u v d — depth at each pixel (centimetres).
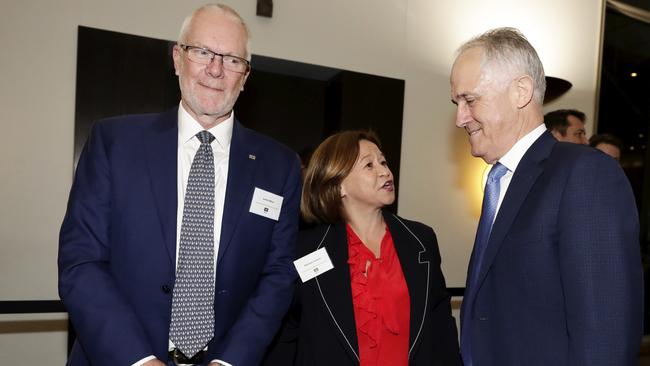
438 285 172
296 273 159
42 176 298
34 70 296
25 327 299
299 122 360
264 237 152
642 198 448
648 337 436
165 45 321
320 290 160
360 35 382
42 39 297
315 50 367
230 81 145
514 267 114
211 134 150
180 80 149
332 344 155
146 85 316
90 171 140
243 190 150
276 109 354
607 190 104
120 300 129
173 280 136
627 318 97
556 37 451
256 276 152
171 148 145
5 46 289
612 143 311
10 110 291
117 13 312
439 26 409
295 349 168
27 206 295
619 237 100
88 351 126
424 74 404
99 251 136
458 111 129
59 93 301
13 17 291
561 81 412
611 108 462
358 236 174
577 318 100
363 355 154
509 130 123
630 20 464
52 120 300
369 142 180
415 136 401
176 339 135
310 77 365
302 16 364
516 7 436
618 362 96
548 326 109
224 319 142
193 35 144
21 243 294
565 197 108
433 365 159
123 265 135
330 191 175
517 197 117
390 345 155
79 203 137
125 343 124
